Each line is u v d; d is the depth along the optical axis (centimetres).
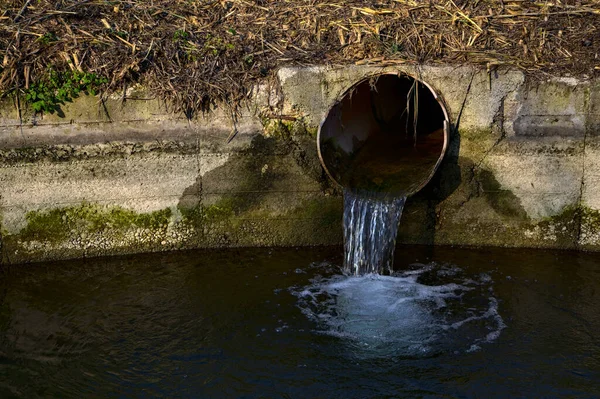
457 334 657
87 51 775
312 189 812
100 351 635
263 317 686
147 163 784
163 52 795
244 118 787
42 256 789
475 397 571
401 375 600
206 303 711
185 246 817
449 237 826
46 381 592
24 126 752
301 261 798
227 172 800
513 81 768
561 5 837
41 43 773
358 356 627
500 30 812
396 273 769
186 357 627
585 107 770
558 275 757
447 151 789
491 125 783
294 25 838
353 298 719
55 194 775
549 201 800
